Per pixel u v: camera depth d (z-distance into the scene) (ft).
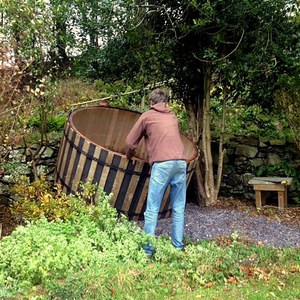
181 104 20.45
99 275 10.44
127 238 12.51
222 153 19.20
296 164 19.20
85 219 12.94
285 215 17.24
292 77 17.02
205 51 16.39
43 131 18.60
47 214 13.88
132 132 13.57
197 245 13.24
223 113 19.07
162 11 17.08
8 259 11.02
